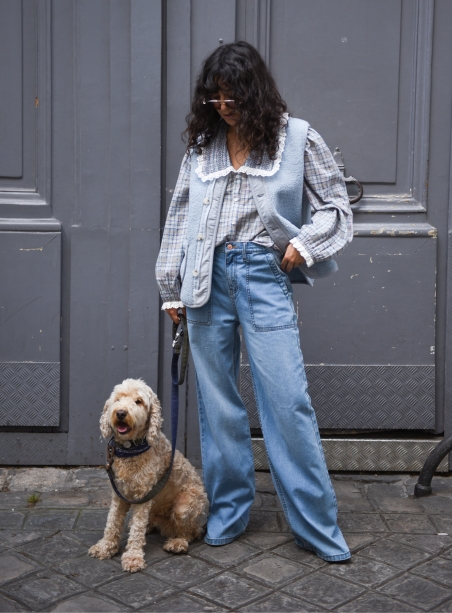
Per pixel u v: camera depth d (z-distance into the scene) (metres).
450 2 3.21
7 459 3.40
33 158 3.30
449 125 3.26
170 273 2.73
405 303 3.32
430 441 3.38
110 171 3.28
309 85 3.27
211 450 2.74
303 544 2.66
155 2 3.17
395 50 3.24
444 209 3.30
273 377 2.54
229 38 3.22
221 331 2.65
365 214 3.31
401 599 2.33
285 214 2.54
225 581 2.44
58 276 3.30
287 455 2.62
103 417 2.53
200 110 2.60
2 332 3.32
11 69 3.24
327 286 3.31
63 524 2.84
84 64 3.23
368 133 3.29
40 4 3.21
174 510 2.65
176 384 2.76
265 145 2.51
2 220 3.29
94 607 2.28
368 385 3.35
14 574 2.47
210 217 2.56
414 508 3.02
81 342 3.35
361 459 3.39
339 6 3.23
